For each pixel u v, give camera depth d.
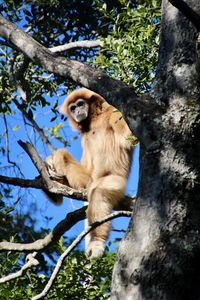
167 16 11.71
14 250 16.38
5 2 25.23
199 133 10.53
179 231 9.95
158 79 11.42
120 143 22.78
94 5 24.73
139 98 11.36
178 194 10.16
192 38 11.26
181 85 10.97
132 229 10.27
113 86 11.86
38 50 13.25
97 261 17.06
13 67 23.17
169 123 10.68
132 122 11.05
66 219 16.30
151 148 10.62
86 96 24.05
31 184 18.06
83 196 20.75
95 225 14.55
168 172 10.34
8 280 15.59
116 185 21.39
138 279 9.81
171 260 9.78
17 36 13.58
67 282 16.81
